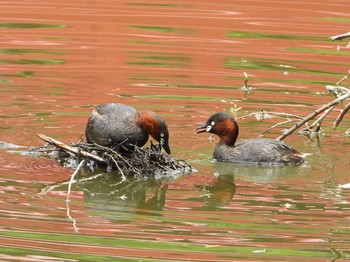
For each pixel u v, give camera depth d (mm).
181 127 15922
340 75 18953
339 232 11453
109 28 22047
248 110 16781
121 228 11484
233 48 20719
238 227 11586
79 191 12961
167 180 13688
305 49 20828
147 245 10930
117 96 17266
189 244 10977
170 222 11758
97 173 13812
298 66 19516
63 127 15625
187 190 13227
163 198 12773
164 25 22438
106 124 14156
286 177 13930
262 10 24359
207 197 12859
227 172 14188
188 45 20781
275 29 22453
